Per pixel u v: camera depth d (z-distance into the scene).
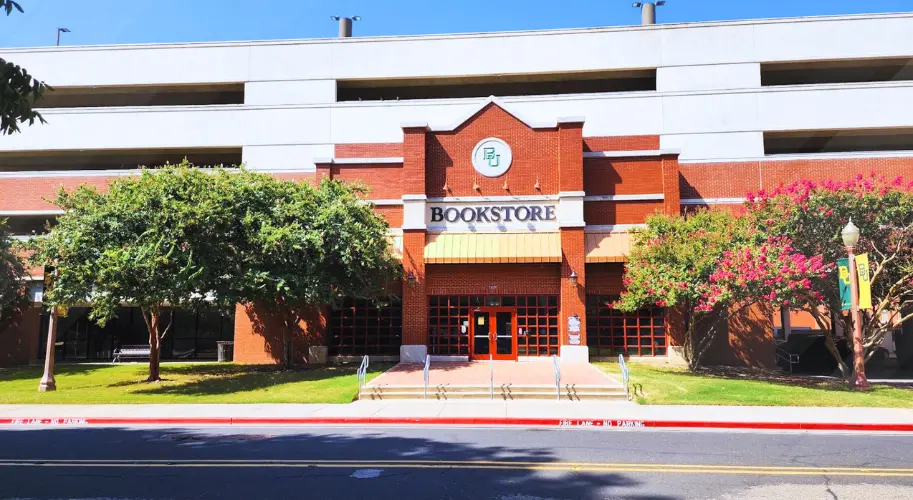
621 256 24.28
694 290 19.58
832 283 19.91
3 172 29.95
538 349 25.08
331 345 26.78
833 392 16.80
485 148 25.55
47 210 29.72
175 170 21.30
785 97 28.80
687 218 22.89
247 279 19.78
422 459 9.18
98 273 18.44
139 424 13.59
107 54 32.41
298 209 20.89
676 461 8.97
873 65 30.56
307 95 31.48
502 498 7.01
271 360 27.31
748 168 27.36
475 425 13.06
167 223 19.39
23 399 17.12
